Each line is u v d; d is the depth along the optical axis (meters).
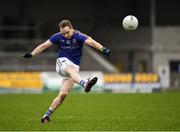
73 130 31.36
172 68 110.75
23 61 103.69
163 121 36.56
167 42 110.44
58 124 34.66
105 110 46.81
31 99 64.19
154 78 84.81
